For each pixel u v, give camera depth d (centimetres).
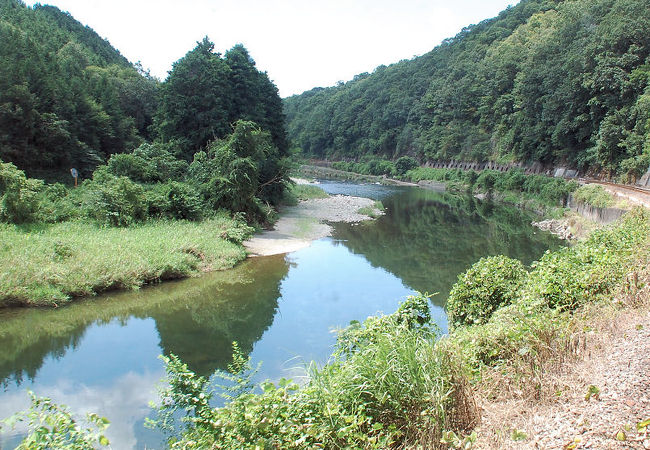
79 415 717
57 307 1194
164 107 3080
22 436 652
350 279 1559
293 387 441
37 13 6675
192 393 523
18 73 2883
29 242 1404
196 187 2312
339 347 630
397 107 8069
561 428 365
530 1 7156
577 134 3697
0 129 2720
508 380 480
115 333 1080
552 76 3881
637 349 459
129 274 1364
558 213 2964
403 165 7138
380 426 396
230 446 390
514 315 653
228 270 1636
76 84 3503
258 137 2456
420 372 444
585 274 730
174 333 1083
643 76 2986
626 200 2041
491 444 374
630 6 3312
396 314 675
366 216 3162
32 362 920
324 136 9850
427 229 2725
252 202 2388
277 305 1280
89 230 1700
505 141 5172
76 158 3197
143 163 2467
